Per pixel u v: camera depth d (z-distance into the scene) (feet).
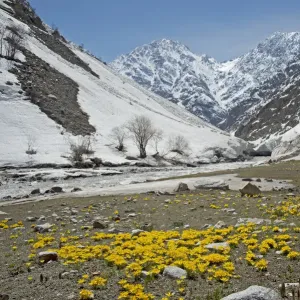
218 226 43.14
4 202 106.52
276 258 29.09
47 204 86.63
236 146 470.80
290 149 284.61
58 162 272.92
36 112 357.82
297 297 21.21
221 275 25.18
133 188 114.73
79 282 25.52
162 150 389.80
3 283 27.86
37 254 36.11
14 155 271.08
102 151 335.26
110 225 50.80
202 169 280.51
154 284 25.41
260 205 59.82
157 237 37.17
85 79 540.93
